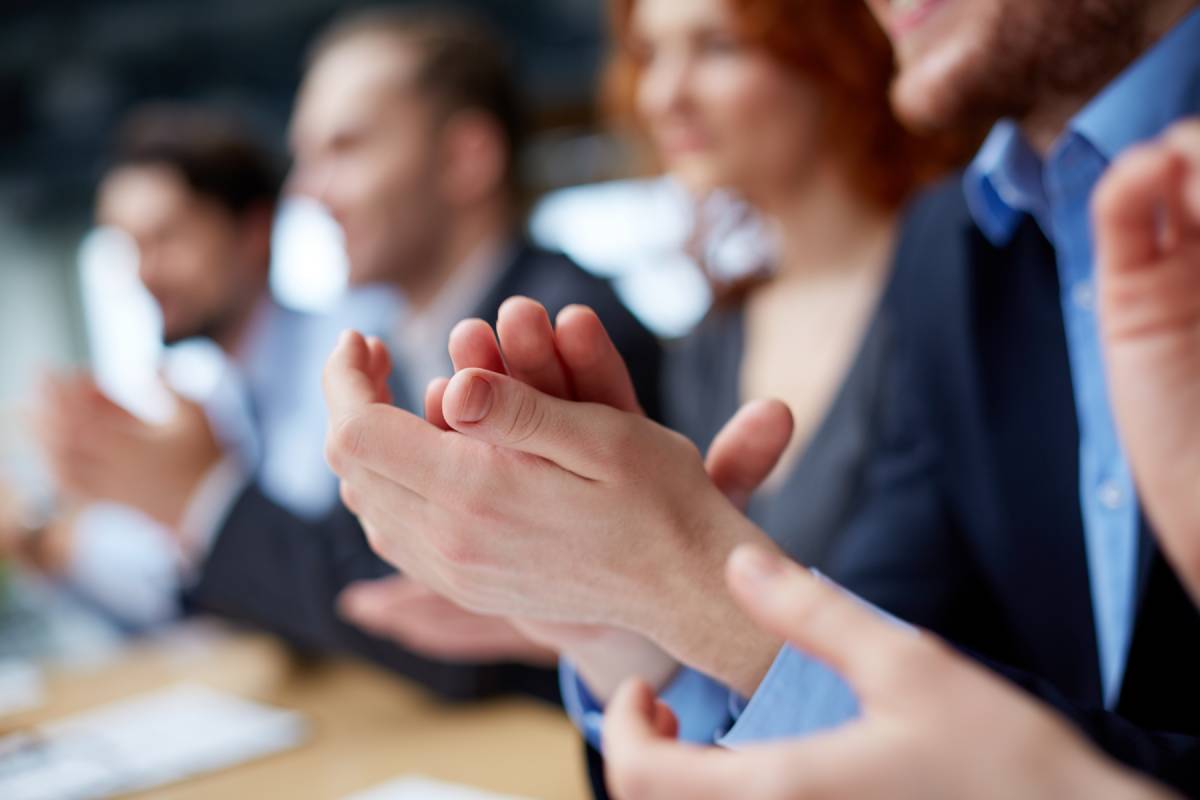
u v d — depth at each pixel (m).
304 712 1.06
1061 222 0.65
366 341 0.46
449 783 0.82
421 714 1.03
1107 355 0.31
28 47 3.30
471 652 0.89
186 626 1.55
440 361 1.38
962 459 0.72
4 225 3.49
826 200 1.12
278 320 1.74
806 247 1.16
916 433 0.80
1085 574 0.64
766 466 0.48
